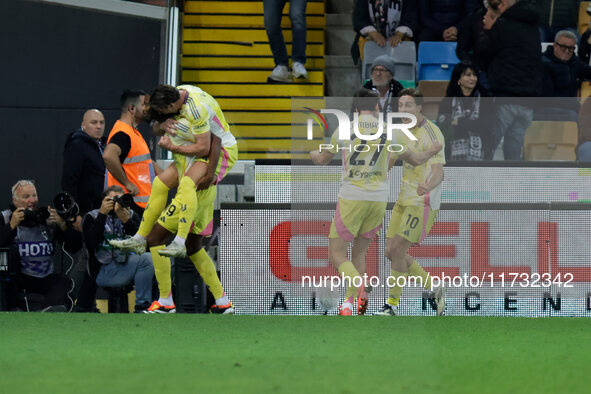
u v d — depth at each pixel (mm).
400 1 30938
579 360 13109
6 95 27875
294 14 29828
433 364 12570
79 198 24203
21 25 27781
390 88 26203
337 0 33844
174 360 12688
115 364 12305
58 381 10961
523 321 18828
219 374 11516
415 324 17859
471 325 17859
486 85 28234
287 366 12227
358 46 31531
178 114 18922
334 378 11281
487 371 12039
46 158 28000
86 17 28078
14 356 12984
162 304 20156
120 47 28391
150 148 27656
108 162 22578
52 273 22812
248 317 18938
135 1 28344
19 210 22375
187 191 18812
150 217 19609
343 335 15844
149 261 22172
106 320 17875
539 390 10695
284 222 21516
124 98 23031
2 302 22125
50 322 17422
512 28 27453
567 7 32531
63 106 28078
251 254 21562
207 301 22516
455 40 31125
